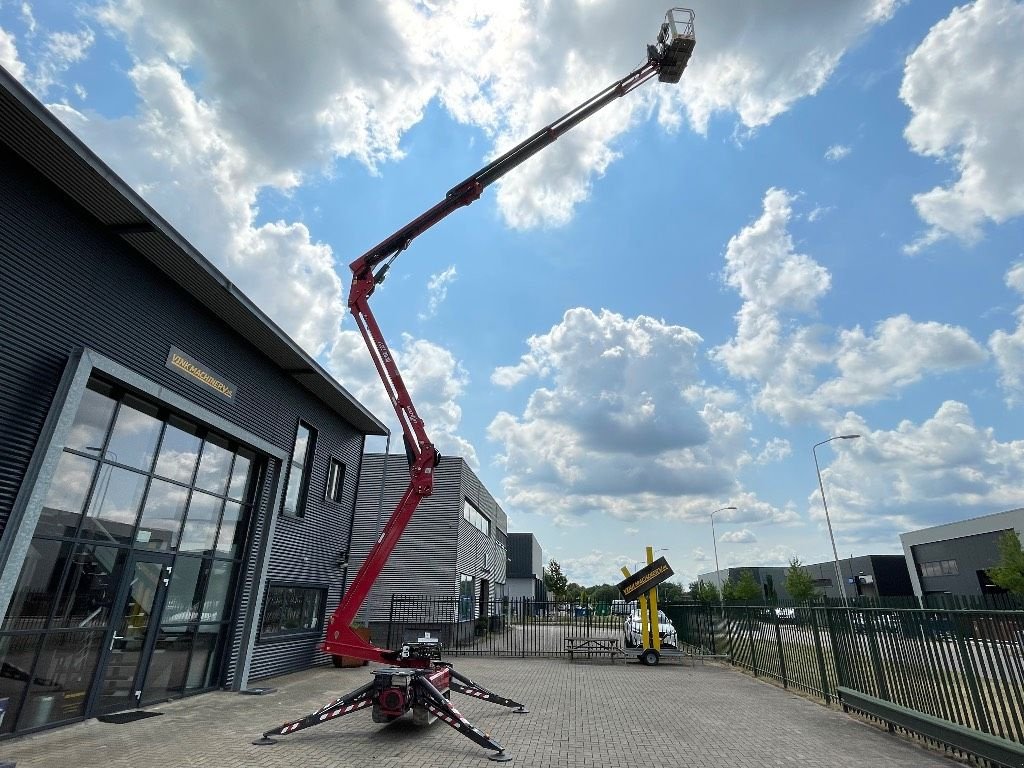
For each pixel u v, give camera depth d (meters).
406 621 23.50
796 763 6.54
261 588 12.07
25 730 7.01
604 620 32.59
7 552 6.60
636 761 6.64
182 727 8.01
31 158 7.14
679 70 12.98
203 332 10.67
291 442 14.04
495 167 12.79
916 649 7.38
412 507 12.00
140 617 9.12
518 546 59.44
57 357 7.55
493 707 10.01
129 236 8.61
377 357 12.39
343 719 8.72
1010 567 33.56
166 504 9.72
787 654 12.35
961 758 6.67
